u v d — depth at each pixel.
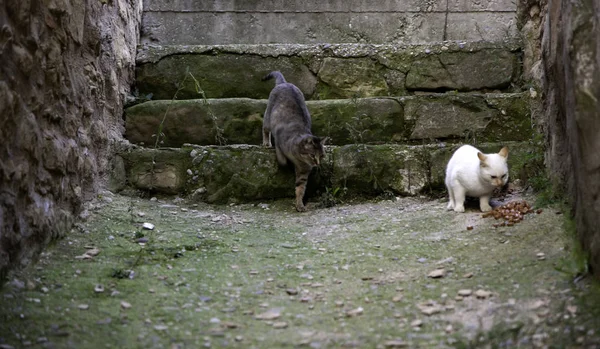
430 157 5.45
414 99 5.87
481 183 4.57
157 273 3.69
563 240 3.72
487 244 3.95
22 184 3.56
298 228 4.76
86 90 4.80
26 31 3.66
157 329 2.96
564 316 2.86
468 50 6.25
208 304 3.28
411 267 3.73
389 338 2.83
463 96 5.82
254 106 5.94
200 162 5.45
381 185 5.45
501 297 3.16
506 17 7.28
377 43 7.34
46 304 3.15
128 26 6.21
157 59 6.37
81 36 4.62
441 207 4.97
